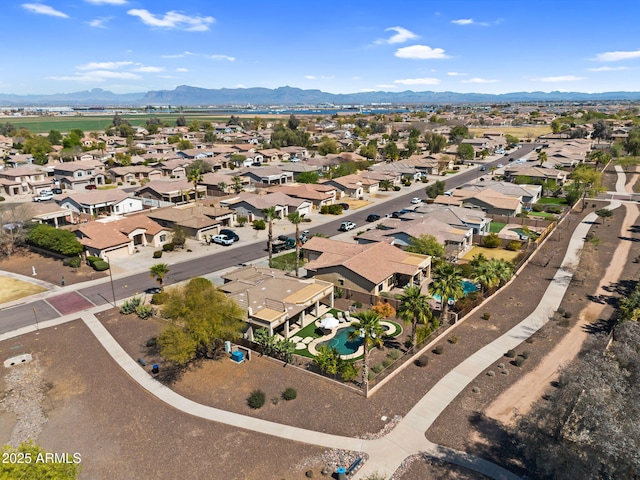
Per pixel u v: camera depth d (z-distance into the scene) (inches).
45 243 2711.6
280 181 5177.2
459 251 2768.2
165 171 5502.0
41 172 4931.1
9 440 1299.2
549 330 1876.2
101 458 1221.7
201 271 2556.6
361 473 1141.1
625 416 972.6
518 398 1437.0
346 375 1502.2
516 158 7086.6
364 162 5974.4
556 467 1023.0
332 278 2237.9
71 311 2090.3
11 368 1659.7
